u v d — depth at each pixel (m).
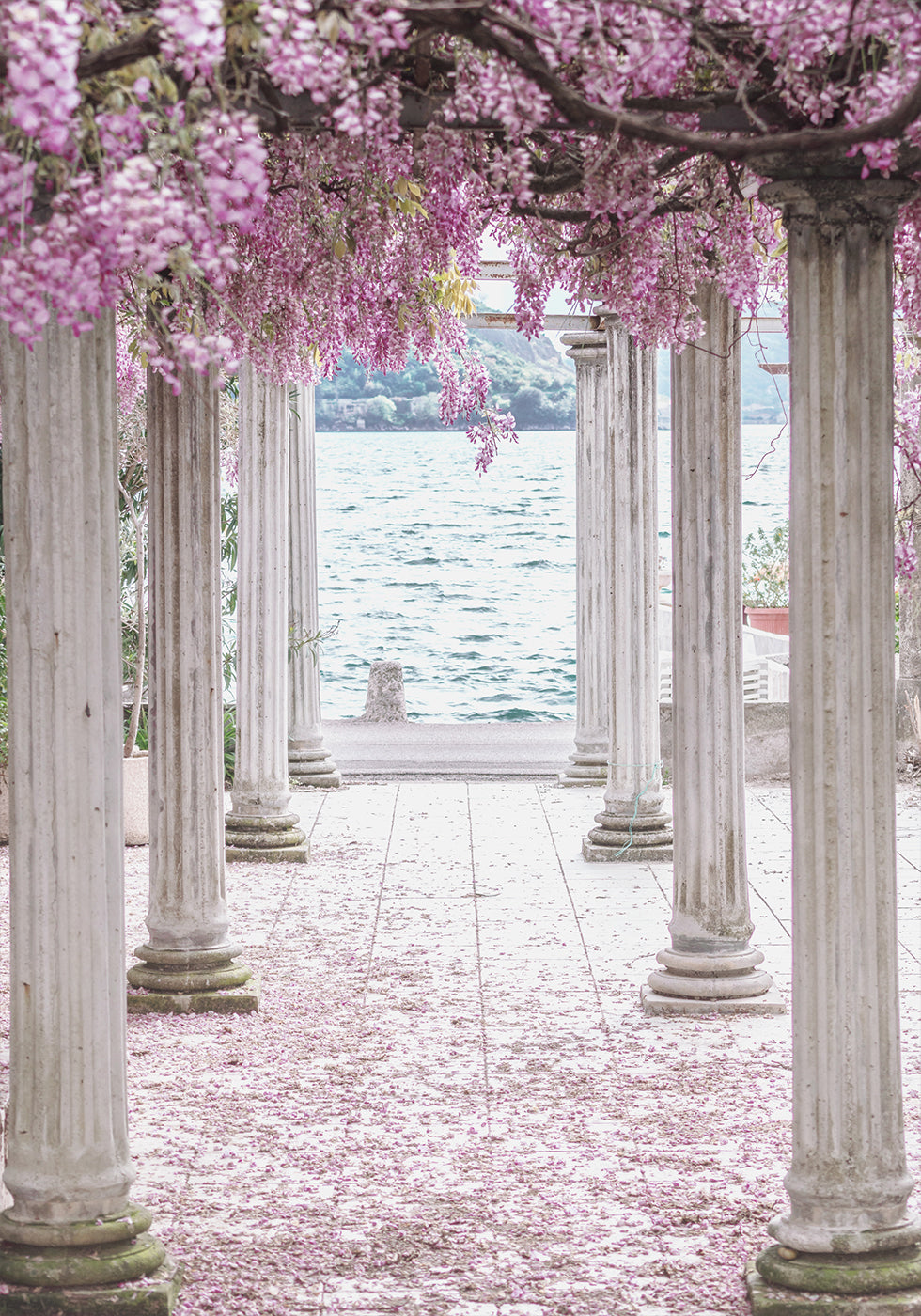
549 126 3.46
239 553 10.52
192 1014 6.91
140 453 10.67
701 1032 6.62
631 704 10.35
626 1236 4.47
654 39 3.10
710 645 6.83
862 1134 3.86
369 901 9.23
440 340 6.05
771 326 10.41
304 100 3.40
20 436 3.73
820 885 3.80
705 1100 5.73
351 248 4.87
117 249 2.76
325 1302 4.03
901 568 4.53
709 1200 4.74
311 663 13.33
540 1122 5.50
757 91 3.50
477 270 5.21
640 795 10.38
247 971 7.15
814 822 3.80
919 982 7.34
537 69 3.08
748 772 13.61
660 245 4.63
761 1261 3.96
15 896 3.84
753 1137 5.32
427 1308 4.01
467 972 7.62
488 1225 4.57
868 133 3.14
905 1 3.02
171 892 7.05
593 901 9.17
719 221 4.62
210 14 2.60
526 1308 4.00
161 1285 3.88
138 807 11.08
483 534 61.31
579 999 7.13
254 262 4.81
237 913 8.91
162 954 7.03
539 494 78.12
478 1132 5.41
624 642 10.34
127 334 7.66
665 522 45.25
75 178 2.78
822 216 3.68
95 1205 3.89
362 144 4.06
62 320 2.73
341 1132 5.41
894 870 3.86
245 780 10.54
